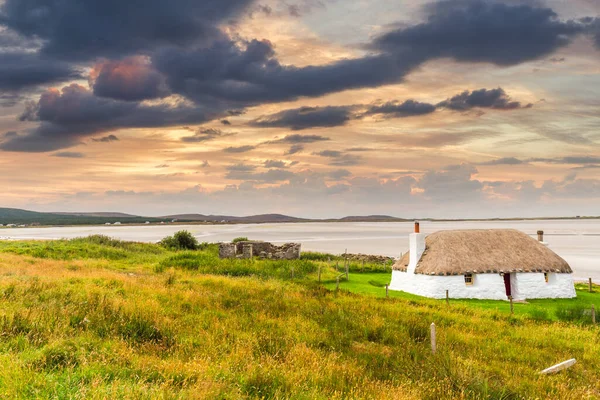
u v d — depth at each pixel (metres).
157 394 7.41
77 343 10.45
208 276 33.41
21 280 20.45
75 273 27.31
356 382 10.31
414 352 13.96
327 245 126.12
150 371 9.22
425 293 33.47
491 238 36.34
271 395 8.77
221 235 190.75
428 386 10.58
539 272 34.66
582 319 24.91
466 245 35.34
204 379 8.83
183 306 18.58
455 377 11.25
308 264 44.69
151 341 12.49
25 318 11.95
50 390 7.17
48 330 11.23
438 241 35.88
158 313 15.70
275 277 37.38
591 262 82.00
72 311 13.85
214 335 13.55
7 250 45.84
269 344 13.20
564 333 20.80
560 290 34.94
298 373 10.16
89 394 7.15
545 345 18.22
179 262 41.16
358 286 36.12
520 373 13.30
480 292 33.66
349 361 12.58
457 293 33.31
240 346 12.49
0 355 8.74
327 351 13.75
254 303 20.91
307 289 28.66
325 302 23.34
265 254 53.28
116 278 24.70
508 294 35.75
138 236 180.12
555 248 120.56
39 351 9.38
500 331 20.27
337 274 42.34
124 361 9.67
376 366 12.61
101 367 8.88
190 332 13.91
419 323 18.89
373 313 21.17
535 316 25.81
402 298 29.92
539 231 38.19
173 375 8.98
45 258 41.62
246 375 9.56
